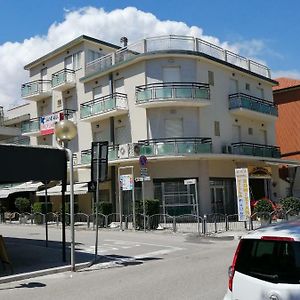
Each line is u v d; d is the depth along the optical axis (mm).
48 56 38500
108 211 26359
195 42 30469
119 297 8219
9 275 10688
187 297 7922
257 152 33375
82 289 9195
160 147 28953
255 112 33875
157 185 29781
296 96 42031
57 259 13094
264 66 37781
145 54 29641
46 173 11758
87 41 35344
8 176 10883
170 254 14219
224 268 10891
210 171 30469
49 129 18625
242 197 19906
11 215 33438
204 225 19906
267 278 4383
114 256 13930
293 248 4301
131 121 30938
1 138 47906
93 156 13547
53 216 29531
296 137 41312
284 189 39031
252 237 4680
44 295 8773
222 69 32844
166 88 29172
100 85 33438
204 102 29766
